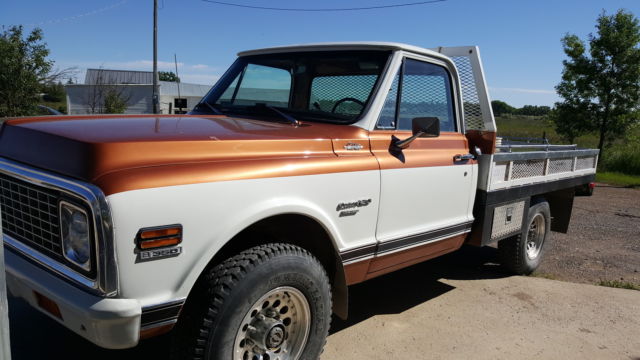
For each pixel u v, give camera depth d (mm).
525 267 5605
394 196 3402
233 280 2436
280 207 2604
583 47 16359
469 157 4156
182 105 13766
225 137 2613
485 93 4262
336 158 3031
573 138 17359
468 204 4234
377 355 3572
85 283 2143
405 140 3424
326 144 3039
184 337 2422
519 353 3764
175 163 2326
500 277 5594
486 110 4277
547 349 3867
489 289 5152
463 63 4418
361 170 3139
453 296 4879
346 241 3107
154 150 2297
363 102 3461
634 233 8477
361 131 3293
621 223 9320
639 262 6668
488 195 4371
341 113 3521
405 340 3842
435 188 3779
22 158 2498
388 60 3537
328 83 3709
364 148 3262
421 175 3619
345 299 3191
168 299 2229
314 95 3756
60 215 2232
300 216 2867
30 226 2502
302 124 3412
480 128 4340
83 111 31078
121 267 2082
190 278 2281
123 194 2082
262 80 4055
